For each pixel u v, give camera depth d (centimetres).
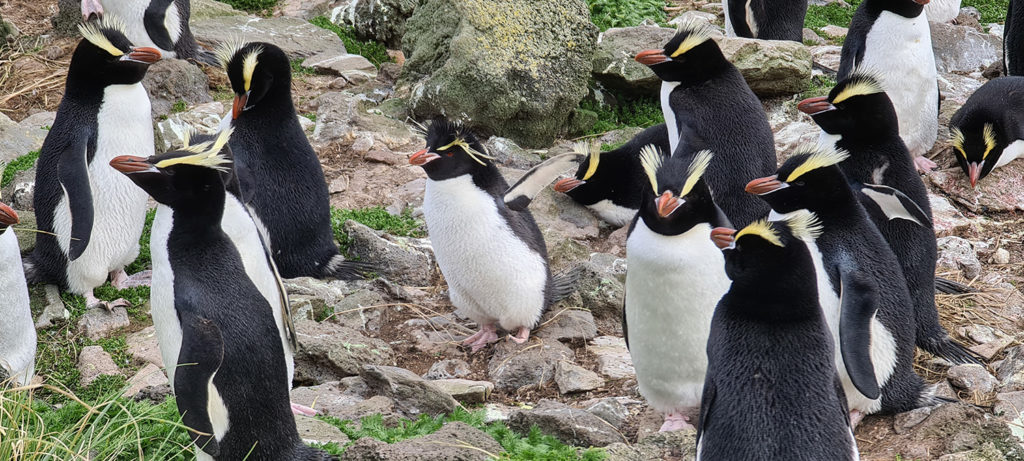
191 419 583
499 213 851
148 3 1420
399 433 717
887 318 714
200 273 636
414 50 1423
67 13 1659
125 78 949
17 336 827
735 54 1359
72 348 915
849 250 712
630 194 1129
